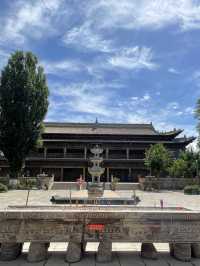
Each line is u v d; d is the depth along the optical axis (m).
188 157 45.62
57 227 7.27
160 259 7.56
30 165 61.03
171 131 67.00
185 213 7.39
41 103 41.59
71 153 65.69
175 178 44.16
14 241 7.22
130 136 67.19
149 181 43.59
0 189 33.91
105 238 7.28
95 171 23.94
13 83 40.25
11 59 41.47
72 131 69.44
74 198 17.58
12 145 39.91
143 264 7.13
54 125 71.88
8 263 7.08
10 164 41.03
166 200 24.94
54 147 64.19
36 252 7.23
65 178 63.09
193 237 7.33
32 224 7.25
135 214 7.36
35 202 21.83
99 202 16.81
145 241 7.30
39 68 42.59
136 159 62.12
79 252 7.29
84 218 7.30
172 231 7.34
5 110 39.81
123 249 8.51
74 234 7.26
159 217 7.36
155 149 48.69
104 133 67.75
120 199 16.70
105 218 7.32
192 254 7.74
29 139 40.59
